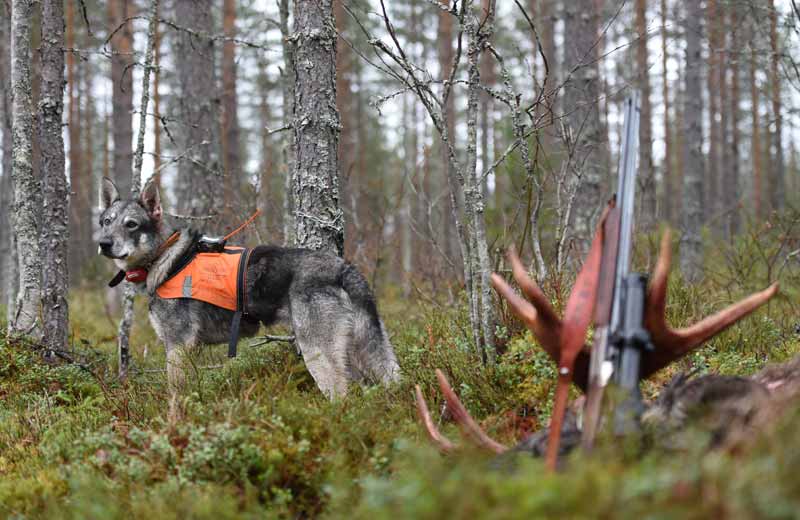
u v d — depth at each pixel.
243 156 27.05
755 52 9.67
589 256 3.10
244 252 6.18
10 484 3.96
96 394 6.17
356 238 11.30
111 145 31.06
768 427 2.50
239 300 6.03
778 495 2.04
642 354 3.07
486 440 3.34
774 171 27.25
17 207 7.58
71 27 21.27
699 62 15.54
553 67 21.38
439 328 6.57
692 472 2.22
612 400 2.83
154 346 9.20
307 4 6.66
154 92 18.73
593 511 2.11
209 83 12.88
